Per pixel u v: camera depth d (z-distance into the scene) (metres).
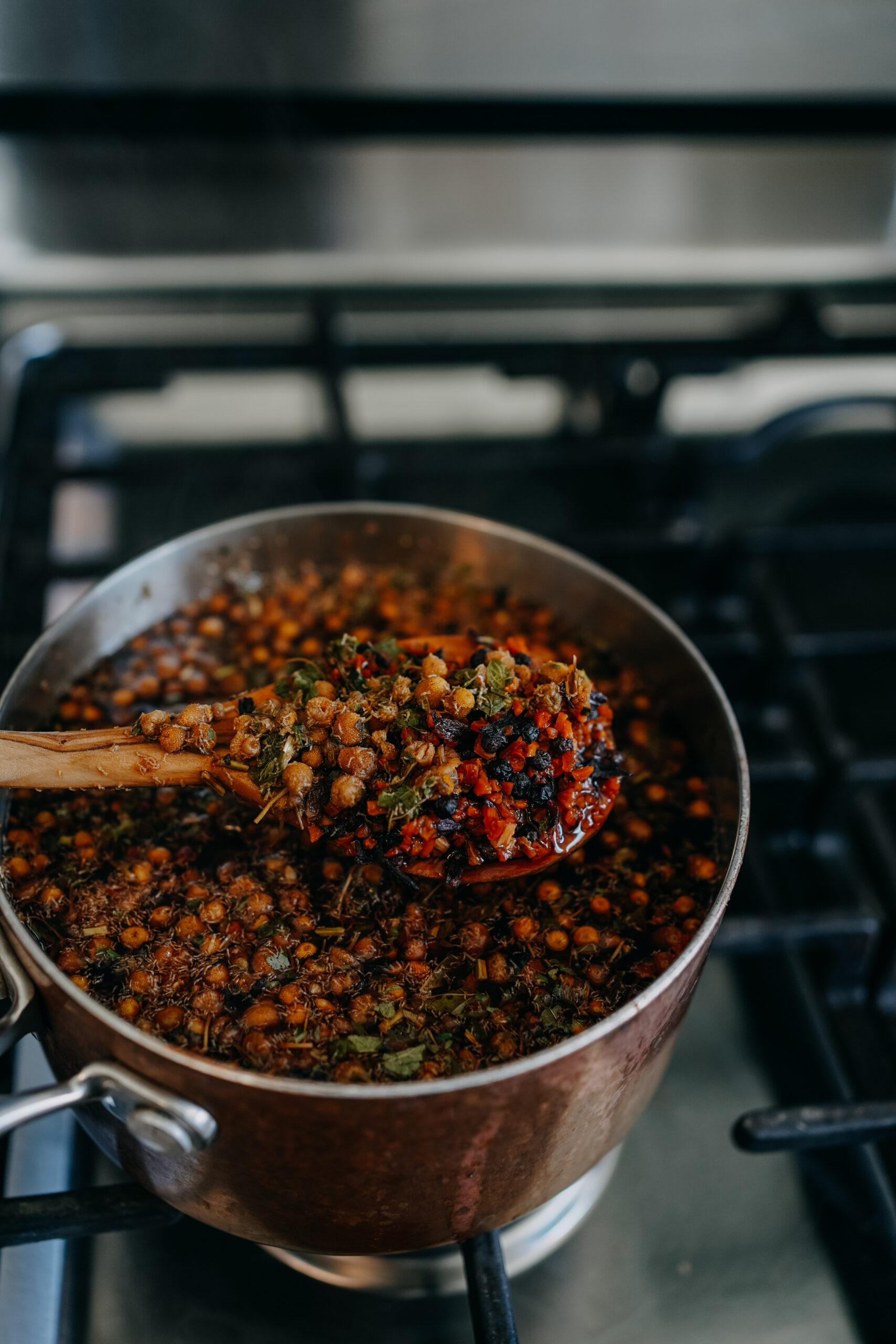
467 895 0.37
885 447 0.67
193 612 0.43
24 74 0.50
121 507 0.58
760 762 0.45
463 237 0.58
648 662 0.41
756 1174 0.40
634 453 0.55
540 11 0.50
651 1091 0.35
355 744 0.34
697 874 0.37
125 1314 0.37
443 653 0.38
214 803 0.38
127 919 0.36
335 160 0.54
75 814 0.38
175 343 0.57
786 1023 0.44
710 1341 0.37
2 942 0.31
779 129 0.55
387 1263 0.37
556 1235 0.39
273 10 0.49
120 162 0.53
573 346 0.57
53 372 0.55
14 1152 0.38
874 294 0.62
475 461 0.55
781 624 0.49
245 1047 0.33
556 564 0.42
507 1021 0.34
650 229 0.59
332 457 0.52
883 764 0.45
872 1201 0.40
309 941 0.36
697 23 0.51
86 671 0.41
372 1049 0.33
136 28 0.49
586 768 0.36
